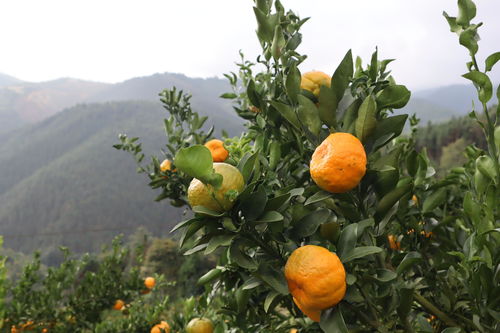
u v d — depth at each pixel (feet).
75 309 15.71
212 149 4.81
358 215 3.75
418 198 5.49
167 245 79.05
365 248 3.26
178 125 6.49
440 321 4.74
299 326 5.11
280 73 4.42
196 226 3.25
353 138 3.40
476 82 3.61
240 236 3.34
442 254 4.99
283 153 4.63
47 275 15.99
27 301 14.78
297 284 3.18
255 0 4.58
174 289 58.70
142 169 6.68
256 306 5.10
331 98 3.72
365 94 3.95
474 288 3.77
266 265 3.39
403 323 3.73
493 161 3.86
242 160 3.62
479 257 3.61
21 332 14.17
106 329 15.28
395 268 4.65
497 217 4.16
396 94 3.72
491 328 3.76
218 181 2.96
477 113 3.84
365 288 3.80
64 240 371.56
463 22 3.59
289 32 4.64
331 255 3.17
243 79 6.23
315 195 3.51
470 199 3.88
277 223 3.34
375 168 3.70
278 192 3.69
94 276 16.49
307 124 3.77
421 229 5.24
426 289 5.03
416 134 6.44
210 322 5.90
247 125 6.43
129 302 16.94
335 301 3.11
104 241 371.35
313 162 3.50
